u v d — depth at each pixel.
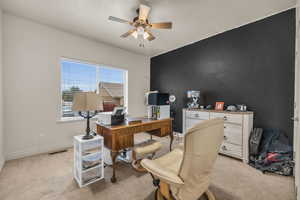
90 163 1.79
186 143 1.03
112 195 1.57
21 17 2.50
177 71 4.02
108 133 1.90
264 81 2.47
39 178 1.88
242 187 1.71
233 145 2.47
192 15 2.40
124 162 2.37
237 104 2.82
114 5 2.15
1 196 1.54
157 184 1.44
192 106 3.35
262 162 2.09
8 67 2.40
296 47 1.89
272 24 2.37
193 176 1.11
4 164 2.26
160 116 2.64
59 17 2.50
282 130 2.29
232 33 2.88
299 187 1.31
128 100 4.32
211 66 3.24
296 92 1.81
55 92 2.90
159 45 3.83
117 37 3.32
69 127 3.10
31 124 2.63
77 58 3.20
